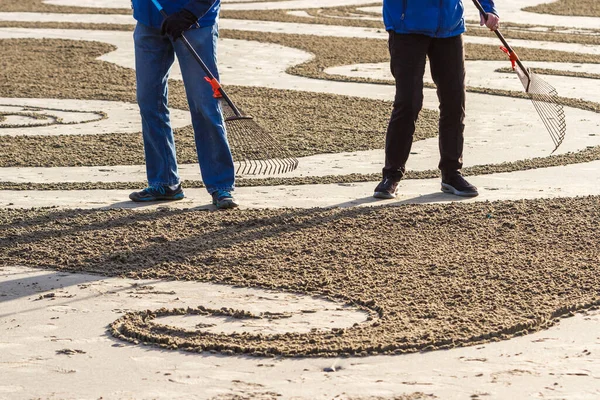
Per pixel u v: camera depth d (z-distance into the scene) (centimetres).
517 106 1475
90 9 3394
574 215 807
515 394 474
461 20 880
